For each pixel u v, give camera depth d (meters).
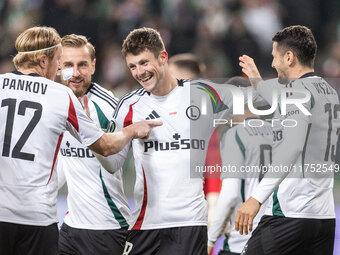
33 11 55.50
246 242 18.52
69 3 55.47
